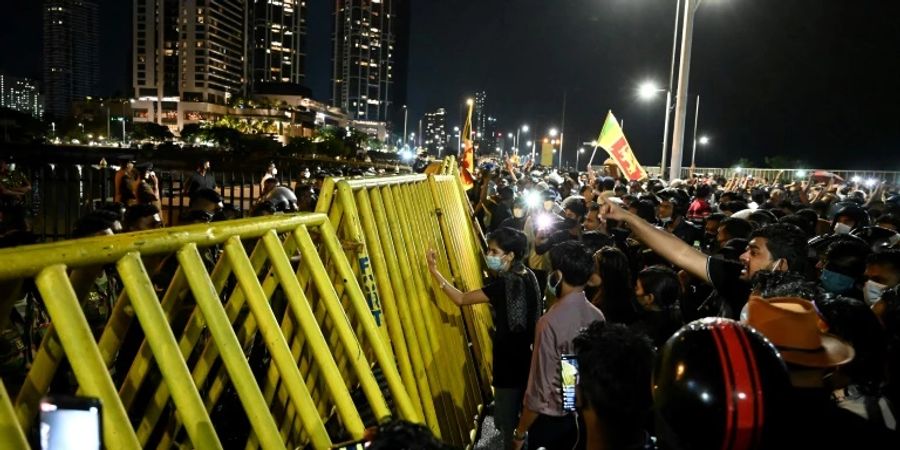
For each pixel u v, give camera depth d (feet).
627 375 6.73
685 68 56.65
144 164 39.01
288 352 8.27
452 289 15.62
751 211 23.13
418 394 12.98
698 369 4.75
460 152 40.57
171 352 6.79
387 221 14.40
